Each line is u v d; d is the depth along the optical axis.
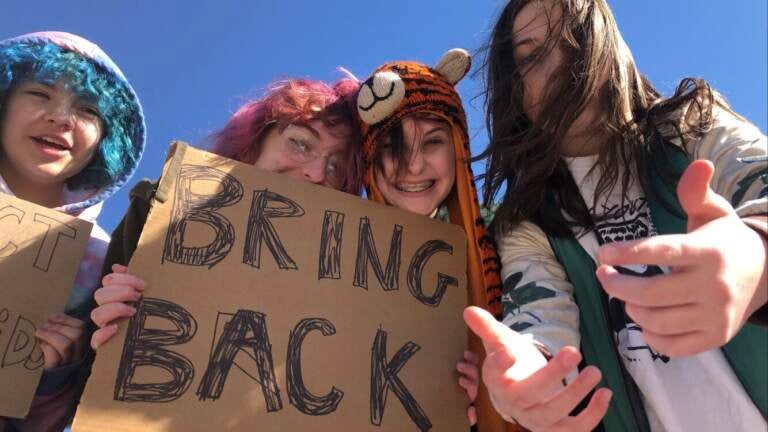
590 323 1.54
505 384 1.00
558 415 0.97
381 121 1.92
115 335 1.36
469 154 1.99
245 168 1.69
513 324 1.49
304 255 1.63
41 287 1.67
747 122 1.51
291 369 1.46
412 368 1.59
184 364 1.38
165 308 1.42
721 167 1.35
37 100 2.01
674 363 1.39
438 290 1.74
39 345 1.63
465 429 1.58
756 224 0.89
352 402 1.49
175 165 1.60
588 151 1.71
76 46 2.13
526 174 1.69
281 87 2.16
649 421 1.43
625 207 1.59
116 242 1.84
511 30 1.81
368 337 1.58
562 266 1.66
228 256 1.54
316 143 2.05
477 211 1.89
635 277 0.81
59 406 1.72
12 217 1.71
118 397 1.30
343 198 1.77
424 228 1.82
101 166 2.22
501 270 1.81
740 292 0.79
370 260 1.70
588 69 1.60
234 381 1.40
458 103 2.03
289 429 1.40
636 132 1.59
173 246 1.50
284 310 1.53
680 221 1.44
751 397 1.27
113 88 2.21
